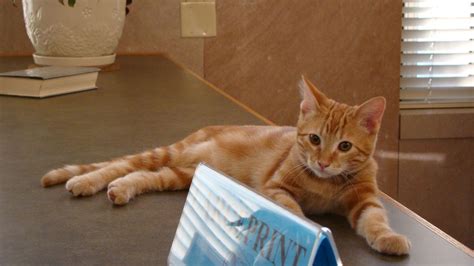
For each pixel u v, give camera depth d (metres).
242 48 2.71
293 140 1.20
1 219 0.90
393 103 2.83
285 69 2.75
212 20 2.66
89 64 2.19
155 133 1.40
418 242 0.83
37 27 2.13
